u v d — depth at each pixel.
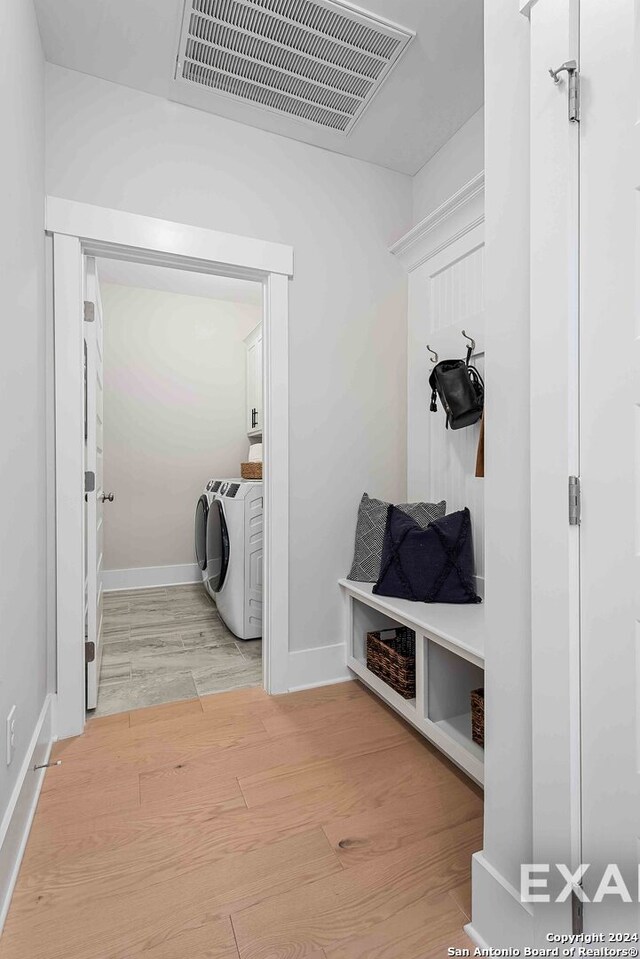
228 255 2.10
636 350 0.77
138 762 1.70
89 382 2.07
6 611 1.21
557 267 0.87
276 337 2.20
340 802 1.49
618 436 0.80
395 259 2.51
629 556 0.79
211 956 1.01
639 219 0.76
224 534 3.10
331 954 1.02
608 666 0.82
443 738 1.65
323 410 2.32
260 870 1.24
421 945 1.04
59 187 1.85
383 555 2.10
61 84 1.86
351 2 1.62
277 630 2.21
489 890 1.04
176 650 2.77
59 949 1.03
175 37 1.74
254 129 2.19
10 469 1.26
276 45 1.78
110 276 3.88
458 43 1.79
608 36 0.80
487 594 1.08
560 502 0.88
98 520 2.44
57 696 1.84
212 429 4.41
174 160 2.03
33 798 1.46
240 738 1.85
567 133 0.85
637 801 0.79
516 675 1.00
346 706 2.11
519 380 0.99
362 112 2.11
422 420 2.42
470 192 1.96
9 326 1.26
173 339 4.28
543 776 0.91
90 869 1.24
